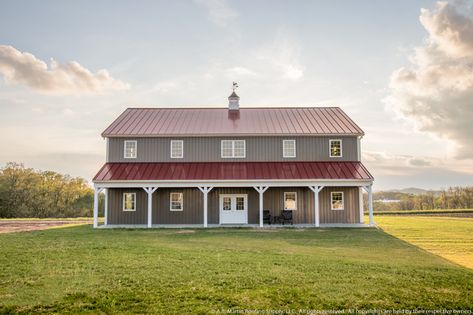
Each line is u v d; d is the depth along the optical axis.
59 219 33.22
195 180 23.23
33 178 50.53
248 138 26.31
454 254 12.77
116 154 26.08
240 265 10.34
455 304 7.25
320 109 30.55
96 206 23.05
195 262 10.73
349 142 26.28
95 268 9.91
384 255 12.51
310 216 25.09
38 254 11.92
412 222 26.16
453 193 56.53
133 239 16.38
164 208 25.25
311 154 26.14
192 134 25.95
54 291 7.86
